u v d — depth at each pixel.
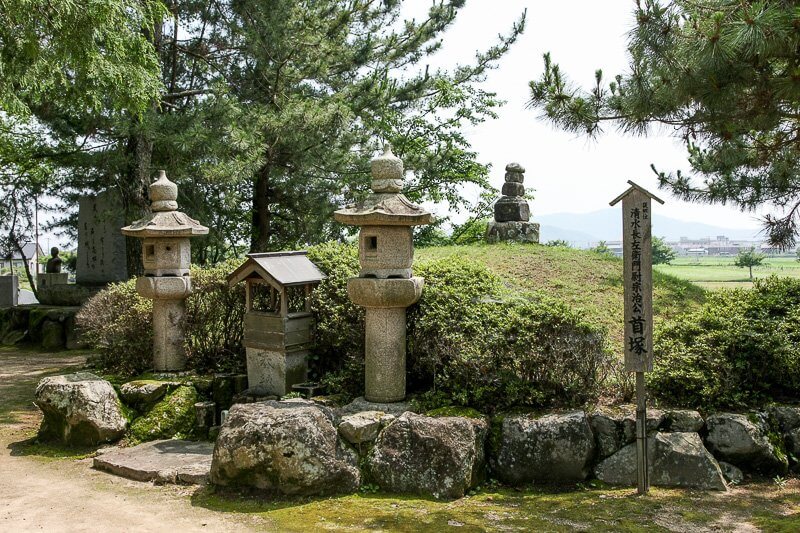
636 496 5.24
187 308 8.12
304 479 5.25
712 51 5.09
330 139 12.97
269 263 6.99
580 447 5.53
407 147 20.81
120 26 8.54
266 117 12.26
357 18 16.02
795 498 5.15
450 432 5.42
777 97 5.47
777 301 6.75
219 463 5.45
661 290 10.16
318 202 14.47
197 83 15.13
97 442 6.84
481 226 22.36
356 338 6.91
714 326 6.36
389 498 5.29
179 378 7.65
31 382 10.33
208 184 13.06
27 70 8.23
